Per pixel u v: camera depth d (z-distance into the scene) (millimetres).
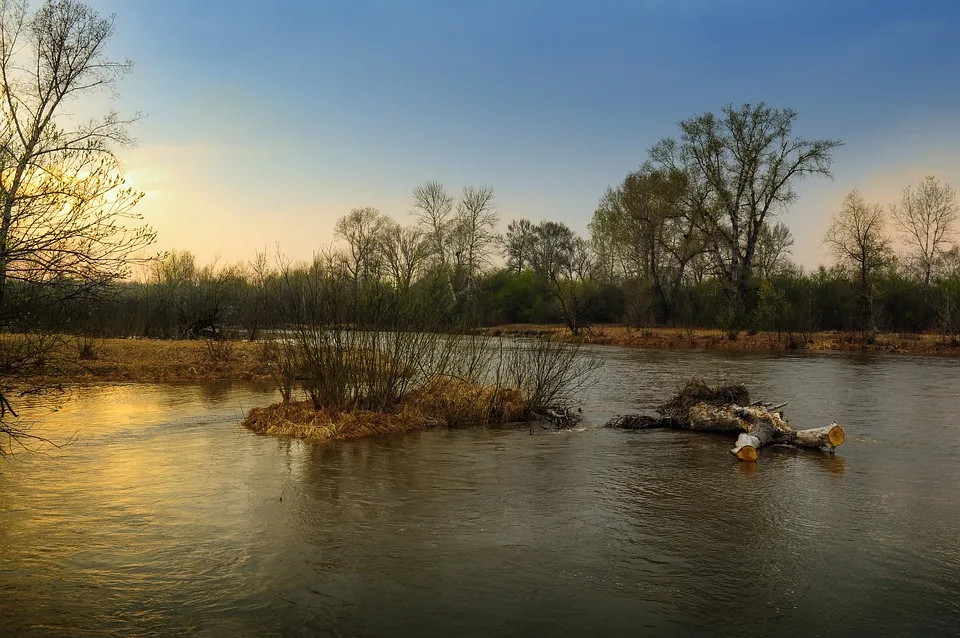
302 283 13453
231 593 5371
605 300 61750
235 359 23031
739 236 50125
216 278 33000
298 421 12242
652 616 5121
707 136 49156
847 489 8789
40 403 14781
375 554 6266
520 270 87125
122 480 8656
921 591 5633
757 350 39250
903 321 49688
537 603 5309
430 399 13891
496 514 7543
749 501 8195
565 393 17844
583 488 8719
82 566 5840
